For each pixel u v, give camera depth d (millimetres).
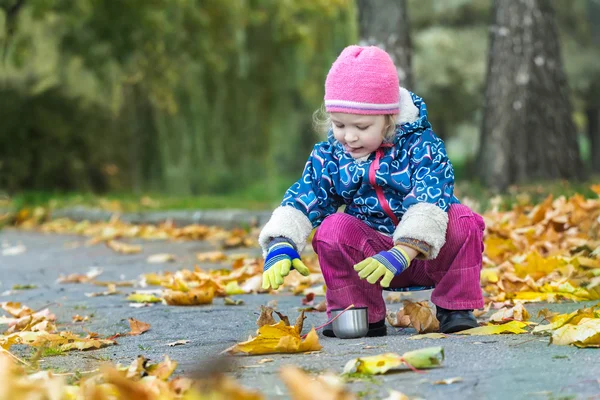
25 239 12125
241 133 19750
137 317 5359
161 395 2791
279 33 17672
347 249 4203
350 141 4105
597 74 32344
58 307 6031
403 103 4191
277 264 4062
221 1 17344
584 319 3736
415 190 4074
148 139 21594
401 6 11758
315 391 2293
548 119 11906
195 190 21109
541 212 7773
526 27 11906
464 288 4172
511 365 3258
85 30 17422
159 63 17750
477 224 4188
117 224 12602
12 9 15773
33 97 20844
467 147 35625
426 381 3053
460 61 31281
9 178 20500
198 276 6703
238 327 4820
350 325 4184
